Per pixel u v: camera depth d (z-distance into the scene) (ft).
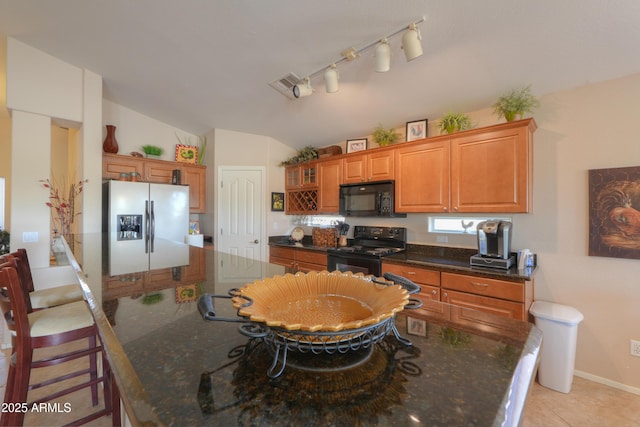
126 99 12.11
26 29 8.13
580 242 7.20
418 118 9.59
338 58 7.43
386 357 2.13
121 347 2.16
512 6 5.27
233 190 13.87
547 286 7.62
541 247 7.72
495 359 2.12
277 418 1.47
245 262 5.56
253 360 2.02
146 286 3.80
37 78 9.14
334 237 12.28
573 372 6.98
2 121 16.05
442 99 8.44
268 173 14.03
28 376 4.52
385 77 7.94
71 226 10.31
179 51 8.38
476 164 7.88
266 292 2.57
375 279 2.82
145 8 6.90
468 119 8.27
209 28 7.19
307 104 10.28
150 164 12.82
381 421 1.46
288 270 4.87
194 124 13.82
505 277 6.78
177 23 7.22
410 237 10.37
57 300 6.34
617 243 6.69
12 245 8.91
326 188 11.96
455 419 1.48
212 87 10.19
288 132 13.10
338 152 12.16
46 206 9.42
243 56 8.14
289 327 1.67
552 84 7.18
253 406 1.56
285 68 8.35
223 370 1.89
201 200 14.34
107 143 11.78
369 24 6.21
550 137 7.56
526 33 5.80
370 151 10.28
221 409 1.52
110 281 4.03
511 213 7.79
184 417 1.45
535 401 6.37
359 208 10.62
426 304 3.49
